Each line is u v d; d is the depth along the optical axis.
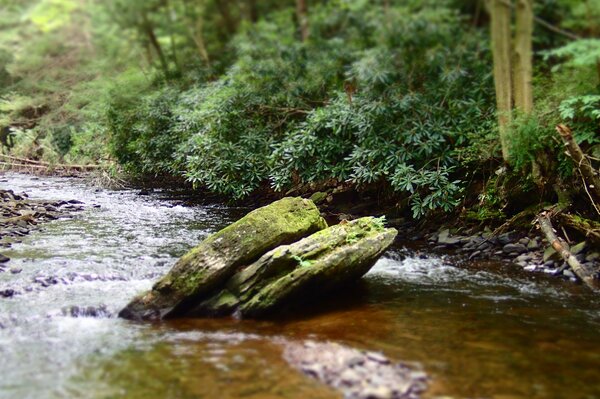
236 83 10.83
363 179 8.03
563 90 7.94
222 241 4.66
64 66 17.84
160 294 4.45
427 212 7.57
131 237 7.32
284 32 16.33
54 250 6.46
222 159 9.12
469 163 7.74
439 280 5.53
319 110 8.93
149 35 16.75
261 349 3.71
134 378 3.28
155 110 11.66
